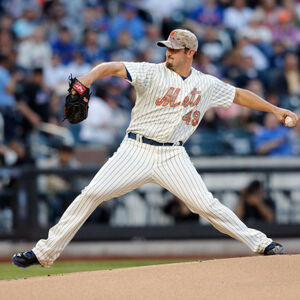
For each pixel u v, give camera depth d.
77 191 35.78
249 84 44.47
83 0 47.31
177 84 17.42
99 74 16.67
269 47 46.66
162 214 36.03
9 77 41.28
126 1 47.88
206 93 17.94
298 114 43.84
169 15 48.12
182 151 17.67
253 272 16.05
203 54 44.34
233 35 47.41
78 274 16.48
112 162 17.38
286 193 36.31
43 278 16.28
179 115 17.36
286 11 49.03
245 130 40.81
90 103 40.91
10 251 35.12
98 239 35.62
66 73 43.44
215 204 17.67
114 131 41.31
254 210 36.16
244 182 36.12
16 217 35.41
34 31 44.62
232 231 17.84
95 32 45.09
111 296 14.64
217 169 36.03
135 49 45.88
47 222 35.56
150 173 17.48
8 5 46.19
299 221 36.28
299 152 40.69
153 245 35.81
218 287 15.02
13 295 14.88
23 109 40.50
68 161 37.19
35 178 35.38
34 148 39.56
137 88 17.28
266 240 18.03
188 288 15.01
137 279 15.77
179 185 17.56
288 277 15.64
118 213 35.97
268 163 37.91
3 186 35.56
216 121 40.78
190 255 35.88
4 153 38.09
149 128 17.36
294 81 45.44
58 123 40.84
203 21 47.81
